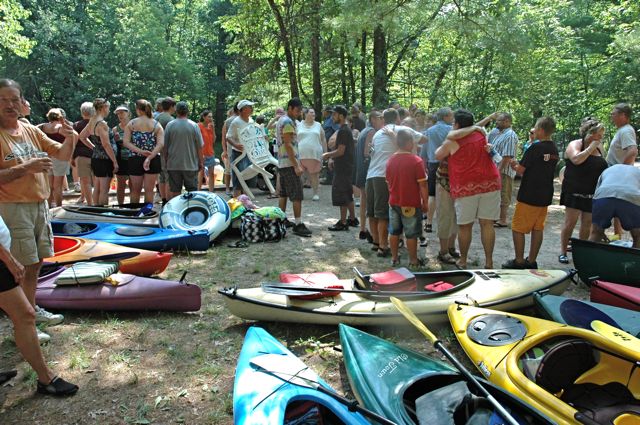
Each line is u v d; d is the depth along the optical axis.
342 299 4.69
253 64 22.88
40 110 23.86
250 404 3.02
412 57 19.33
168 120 9.24
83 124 9.52
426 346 4.45
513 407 2.84
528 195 5.86
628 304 4.61
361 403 3.28
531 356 3.48
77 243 6.02
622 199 5.66
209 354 4.25
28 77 23.02
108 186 9.38
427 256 7.01
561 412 2.79
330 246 7.56
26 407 3.48
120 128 9.50
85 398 3.60
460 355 4.30
